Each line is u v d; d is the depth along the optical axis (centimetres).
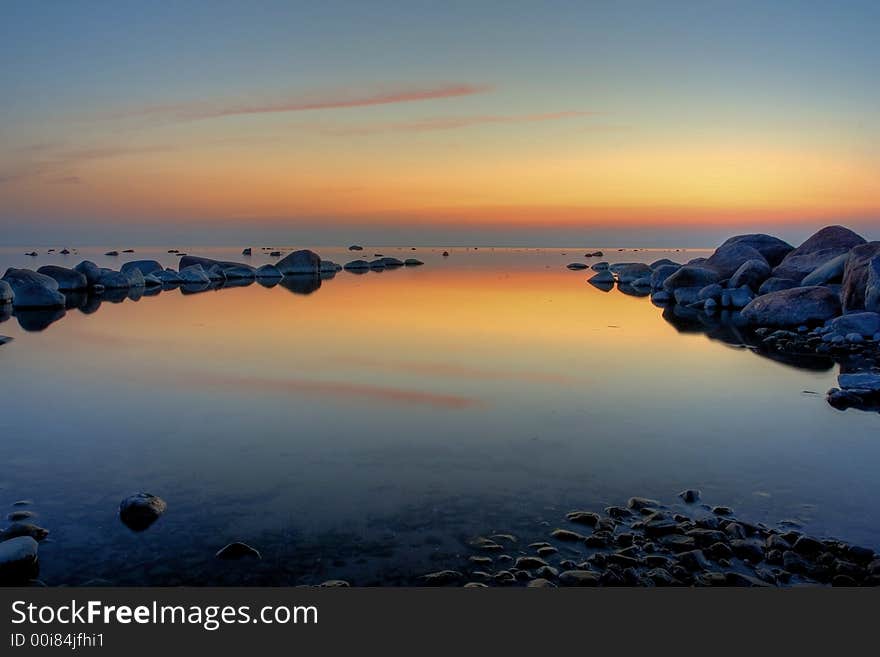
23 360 1149
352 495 562
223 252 7375
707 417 802
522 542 479
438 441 704
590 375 1029
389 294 2406
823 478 606
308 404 853
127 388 941
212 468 625
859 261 1521
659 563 450
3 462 642
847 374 948
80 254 6381
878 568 436
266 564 448
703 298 2031
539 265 4756
